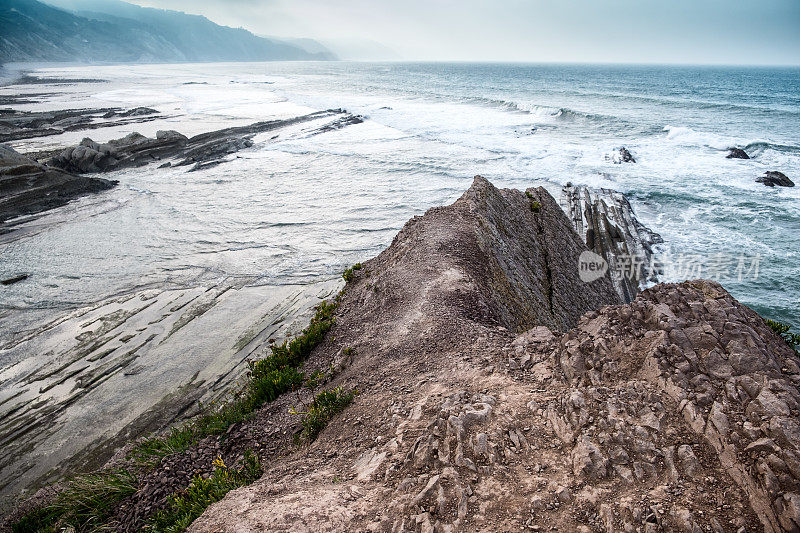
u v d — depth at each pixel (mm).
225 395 13102
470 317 10852
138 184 37719
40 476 10656
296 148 50812
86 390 13695
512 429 5348
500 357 7688
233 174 41000
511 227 18719
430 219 17000
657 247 26078
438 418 5754
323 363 10828
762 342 5297
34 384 14070
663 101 79750
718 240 26609
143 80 165875
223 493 6348
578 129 56688
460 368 7793
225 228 28000
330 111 76812
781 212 29656
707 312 5934
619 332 6285
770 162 39875
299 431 7809
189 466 7875
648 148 45750
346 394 8328
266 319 17625
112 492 7887
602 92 97375
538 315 14578
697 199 32281
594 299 19828
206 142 52719
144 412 12625
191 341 16219
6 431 12172
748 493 3855
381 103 86938
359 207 31969
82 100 94688
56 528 7500
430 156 45188
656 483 4227
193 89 128625
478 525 4188
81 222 28703
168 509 6859
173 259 23531
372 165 42938
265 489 5695
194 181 38750
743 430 4312
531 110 71125
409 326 10695
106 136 55719
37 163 33844
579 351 6355
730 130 53500
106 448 11383
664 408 4934
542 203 22609
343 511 4676
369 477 5344
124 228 27812
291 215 30438
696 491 4031
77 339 16469
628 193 33812
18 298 19438
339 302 14734
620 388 5391
